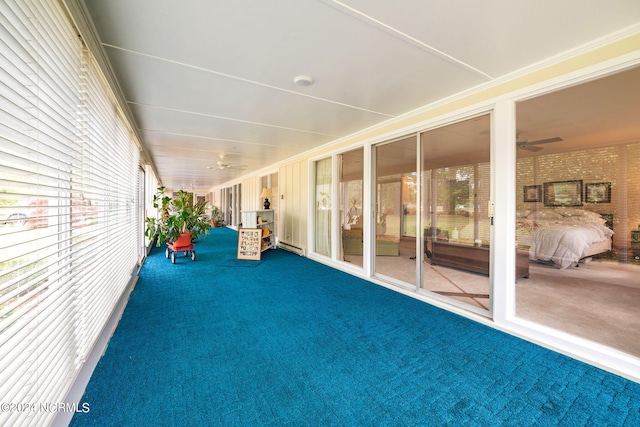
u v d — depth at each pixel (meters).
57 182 1.46
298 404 1.61
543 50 2.13
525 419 1.51
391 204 7.54
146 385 1.75
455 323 2.72
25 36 1.09
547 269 5.09
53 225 1.44
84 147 1.86
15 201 1.08
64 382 1.52
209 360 2.04
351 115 3.65
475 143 4.83
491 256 2.74
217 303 3.24
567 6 1.64
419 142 3.49
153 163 7.42
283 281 4.18
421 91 2.89
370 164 4.30
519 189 6.87
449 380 1.84
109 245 2.56
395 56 2.21
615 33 1.90
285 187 7.16
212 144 5.31
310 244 6.02
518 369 1.97
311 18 1.75
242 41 2.00
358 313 2.96
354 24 1.81
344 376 1.87
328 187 5.50
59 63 1.42
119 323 2.67
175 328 2.57
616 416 1.53
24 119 1.10
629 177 5.47
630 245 5.43
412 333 2.51
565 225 5.62
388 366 2.00
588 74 2.06
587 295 3.63
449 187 6.21
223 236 9.88
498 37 1.96
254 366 1.98
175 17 1.72
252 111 3.47
